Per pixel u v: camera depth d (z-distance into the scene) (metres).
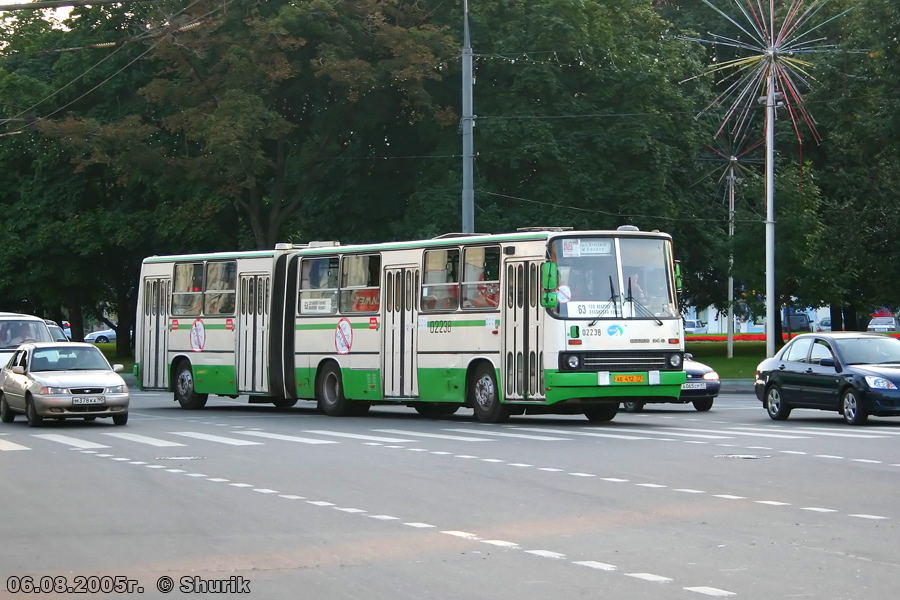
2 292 59.97
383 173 50.00
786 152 61.03
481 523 12.49
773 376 27.48
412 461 18.67
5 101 56.16
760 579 9.55
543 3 46.41
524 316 25.47
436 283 27.69
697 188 55.91
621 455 19.22
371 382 29.23
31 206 57.59
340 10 45.56
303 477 16.78
